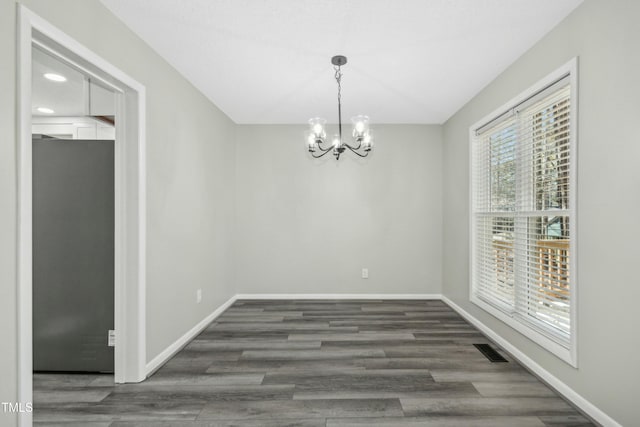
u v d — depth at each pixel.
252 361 2.70
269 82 3.20
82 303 2.44
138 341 2.34
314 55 2.67
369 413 1.98
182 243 3.03
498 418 1.93
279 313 4.02
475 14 2.12
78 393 2.21
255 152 4.68
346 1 2.00
